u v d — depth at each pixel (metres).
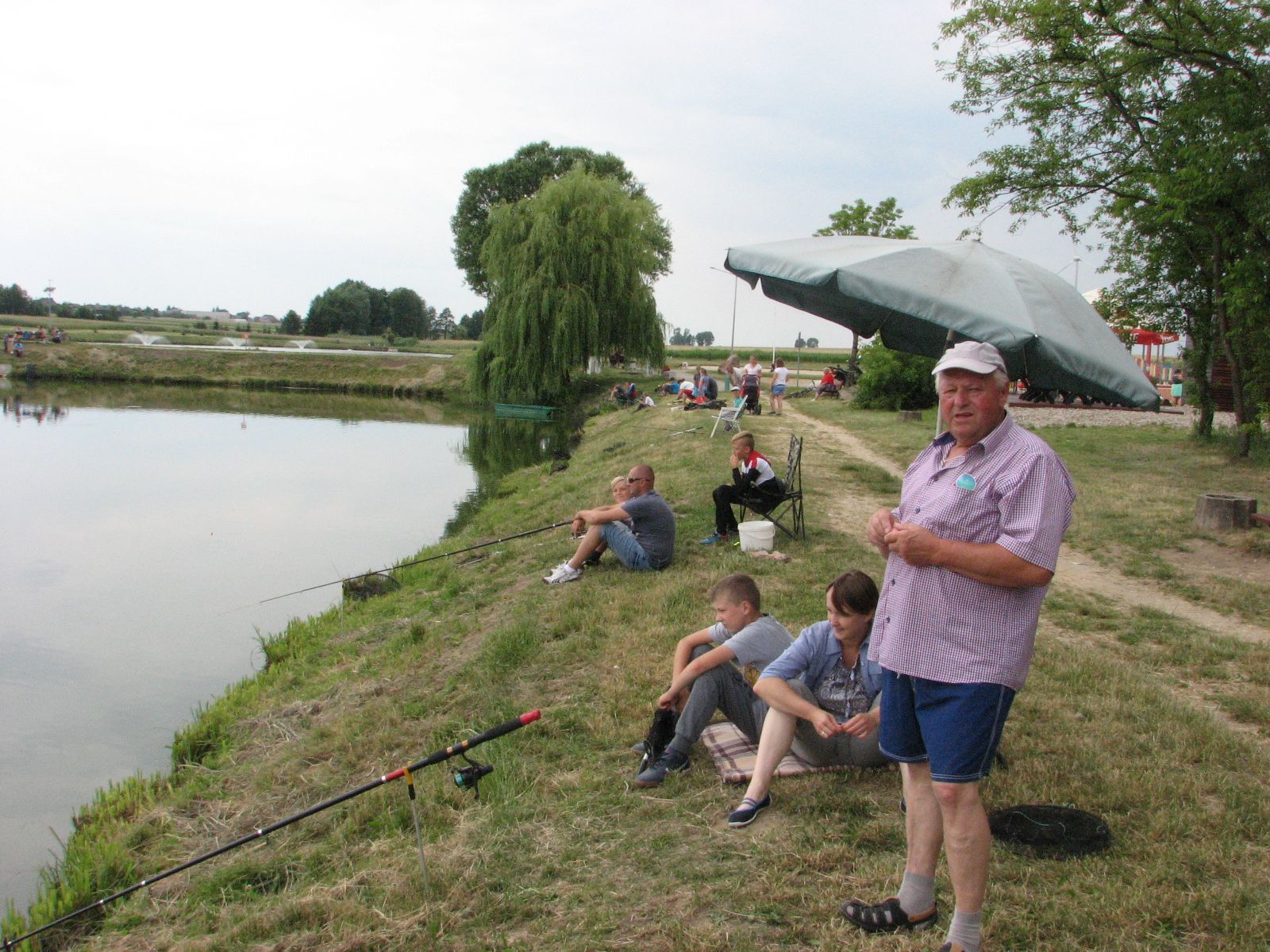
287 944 3.73
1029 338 4.59
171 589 12.59
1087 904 3.37
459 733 5.67
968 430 2.78
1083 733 4.83
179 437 30.09
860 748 4.31
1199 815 3.96
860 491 12.41
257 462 24.59
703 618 7.00
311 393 49.84
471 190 60.41
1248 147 12.41
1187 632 6.82
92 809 6.36
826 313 6.55
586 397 37.75
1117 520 10.70
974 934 2.88
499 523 14.22
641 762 4.66
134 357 55.91
